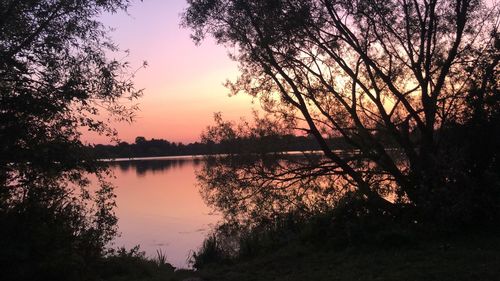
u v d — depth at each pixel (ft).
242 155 49.01
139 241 64.64
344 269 29.84
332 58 44.78
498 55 37.40
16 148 28.09
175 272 36.29
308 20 41.96
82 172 31.45
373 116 43.62
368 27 43.01
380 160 41.11
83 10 30.86
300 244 39.58
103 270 34.30
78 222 33.06
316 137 45.42
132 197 116.78
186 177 185.47
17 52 29.19
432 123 39.58
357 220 38.32
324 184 46.16
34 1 29.17
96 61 31.17
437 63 40.68
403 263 29.19
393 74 43.29
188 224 78.54
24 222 28.68
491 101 36.83
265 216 48.14
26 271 27.02
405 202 39.60
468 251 30.14
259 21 44.29
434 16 41.50
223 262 43.45
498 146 36.42
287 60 44.83
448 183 35.76
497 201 35.06
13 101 27.78
